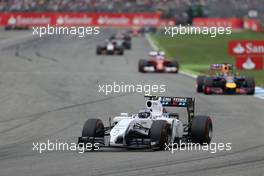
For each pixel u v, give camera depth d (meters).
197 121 63.28
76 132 73.62
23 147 63.56
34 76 144.00
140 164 52.31
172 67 161.75
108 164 52.50
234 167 50.66
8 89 118.50
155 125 59.62
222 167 50.69
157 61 161.12
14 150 61.78
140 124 61.31
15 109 93.81
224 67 116.38
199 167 50.72
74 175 47.91
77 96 108.94
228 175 47.34
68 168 50.94
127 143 60.09
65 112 90.75
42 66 174.00
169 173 48.25
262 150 59.56
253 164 52.00
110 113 89.69
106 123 80.06
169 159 54.69
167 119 62.25
